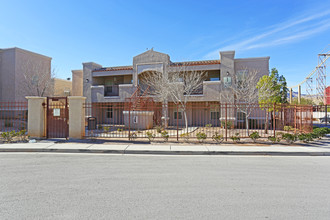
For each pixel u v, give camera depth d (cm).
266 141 1064
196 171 576
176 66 1991
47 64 2395
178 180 496
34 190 426
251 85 1573
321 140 1088
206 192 422
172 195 405
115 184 465
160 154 823
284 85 2092
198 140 1093
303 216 326
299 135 1036
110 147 893
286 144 984
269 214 332
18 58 2066
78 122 1100
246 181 494
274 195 411
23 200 377
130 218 314
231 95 1819
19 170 575
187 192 421
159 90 1844
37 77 2011
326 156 795
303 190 439
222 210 344
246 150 843
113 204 362
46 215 322
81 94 2594
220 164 659
